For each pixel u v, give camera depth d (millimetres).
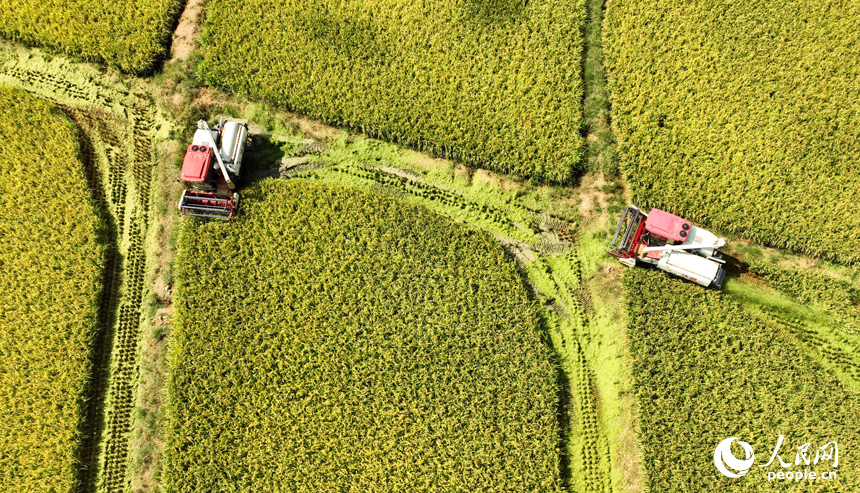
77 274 20703
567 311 20812
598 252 21266
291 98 22578
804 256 20938
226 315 20281
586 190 21828
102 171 22344
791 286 20578
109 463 19547
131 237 21609
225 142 20859
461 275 20625
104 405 20047
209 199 20812
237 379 19703
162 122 22750
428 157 22484
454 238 21031
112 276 21250
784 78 22250
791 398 19375
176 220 21781
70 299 20484
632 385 19797
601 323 20656
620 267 21078
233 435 19250
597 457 19484
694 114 22016
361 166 22422
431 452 18938
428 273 20672
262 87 22688
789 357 19734
